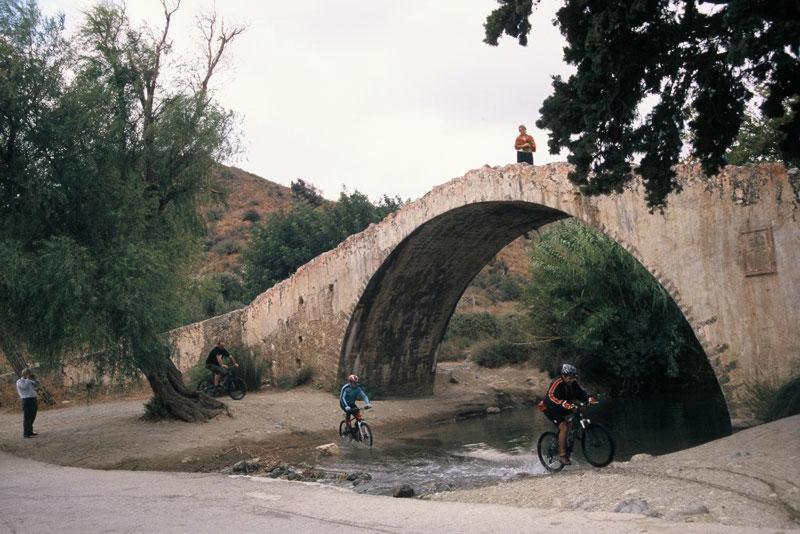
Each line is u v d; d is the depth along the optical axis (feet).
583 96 31.22
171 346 52.60
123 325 47.32
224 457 47.85
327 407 69.26
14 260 42.83
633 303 81.92
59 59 48.11
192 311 54.60
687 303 47.55
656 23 30.37
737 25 26.11
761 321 43.70
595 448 31.65
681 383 87.10
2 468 39.58
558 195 57.52
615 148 32.40
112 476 34.06
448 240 75.41
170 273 50.70
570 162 32.37
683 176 48.26
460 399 83.71
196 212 58.85
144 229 51.93
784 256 42.80
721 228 45.98
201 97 57.72
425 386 91.40
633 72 31.53
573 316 88.33
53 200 47.29
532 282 94.22
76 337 45.60
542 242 91.81
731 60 26.21
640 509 19.72
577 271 84.48
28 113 46.16
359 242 78.28
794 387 38.14
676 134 32.78
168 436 52.29
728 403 44.86
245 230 233.55
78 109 47.39
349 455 49.49
